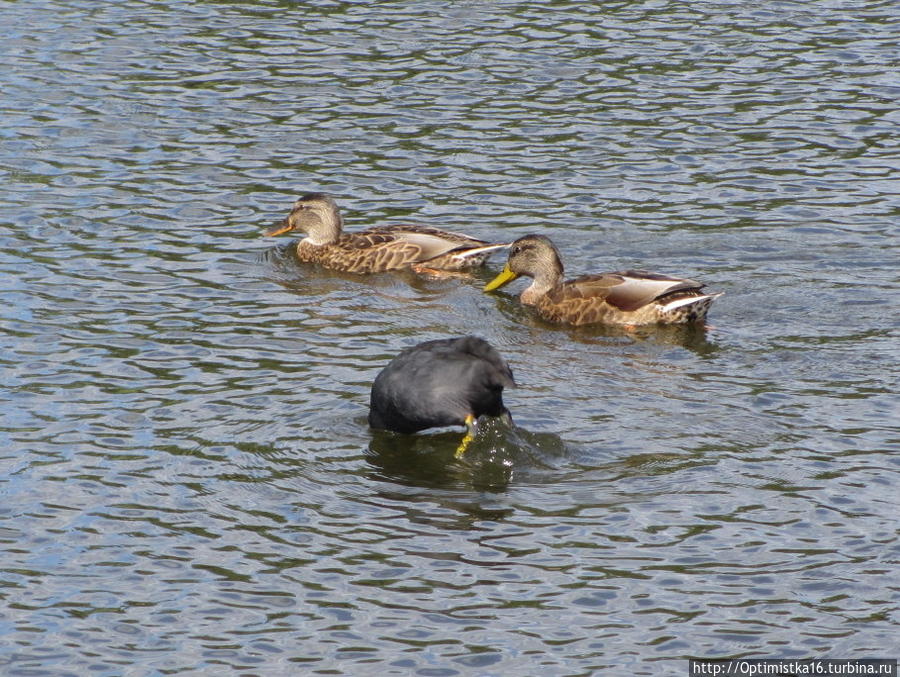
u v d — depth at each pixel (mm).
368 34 31531
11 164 24359
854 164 24891
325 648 11508
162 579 12500
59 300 19172
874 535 13016
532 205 23453
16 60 29500
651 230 22359
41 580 12469
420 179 24531
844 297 19578
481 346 14820
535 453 14719
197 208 23125
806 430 15273
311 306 19641
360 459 14695
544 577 12445
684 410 15867
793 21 32312
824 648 11383
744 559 12680
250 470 14438
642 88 28469
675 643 11492
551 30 31797
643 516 13438
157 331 18266
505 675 11109
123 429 15336
